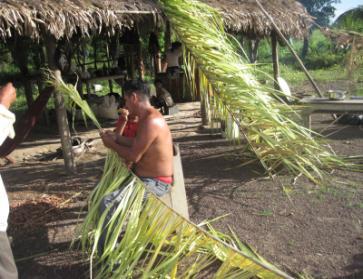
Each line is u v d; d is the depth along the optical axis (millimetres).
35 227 4566
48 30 5180
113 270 3275
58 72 5785
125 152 3664
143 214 3010
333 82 15320
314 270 3564
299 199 4992
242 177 5824
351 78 11133
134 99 3652
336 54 21078
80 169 6574
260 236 4172
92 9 5227
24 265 3867
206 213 4750
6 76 11070
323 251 3848
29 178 6289
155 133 3609
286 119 5203
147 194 3320
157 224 2898
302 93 12836
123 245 2980
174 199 4125
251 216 4629
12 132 3301
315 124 8875
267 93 5164
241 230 4312
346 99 7195
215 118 5480
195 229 2764
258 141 5426
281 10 8578
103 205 3383
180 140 8070
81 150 7367
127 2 5738
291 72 19266
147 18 6168
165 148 3699
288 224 4395
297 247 3936
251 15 7539
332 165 5992
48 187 5816
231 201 5043
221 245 2605
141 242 2924
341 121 8742
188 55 4926
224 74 4797
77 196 5414
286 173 5809
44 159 7332
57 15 4863
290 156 5297
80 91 9938
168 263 2689
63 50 9055
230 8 7254
